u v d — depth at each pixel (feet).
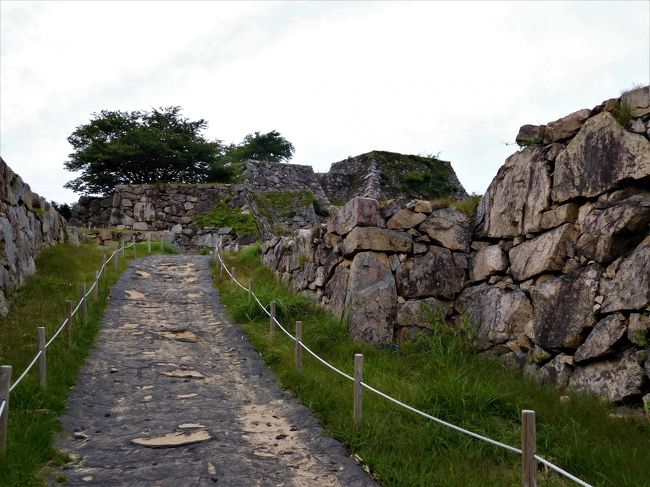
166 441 19.65
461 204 35.12
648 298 22.00
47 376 24.71
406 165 106.22
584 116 27.17
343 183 110.32
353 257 34.76
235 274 55.36
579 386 23.94
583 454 18.47
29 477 15.93
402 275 33.45
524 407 22.15
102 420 21.86
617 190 24.99
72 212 98.02
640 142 24.04
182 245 91.30
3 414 16.76
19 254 42.34
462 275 33.37
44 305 37.47
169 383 27.07
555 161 28.25
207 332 37.58
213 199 97.55
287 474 17.54
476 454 18.75
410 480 16.71
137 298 46.26
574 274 25.88
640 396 21.56
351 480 17.21
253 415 23.20
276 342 33.19
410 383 25.41
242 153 171.42
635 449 18.13
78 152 103.14
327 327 33.14
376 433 19.80
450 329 32.01
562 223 27.25
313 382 25.88
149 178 107.86
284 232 99.35
